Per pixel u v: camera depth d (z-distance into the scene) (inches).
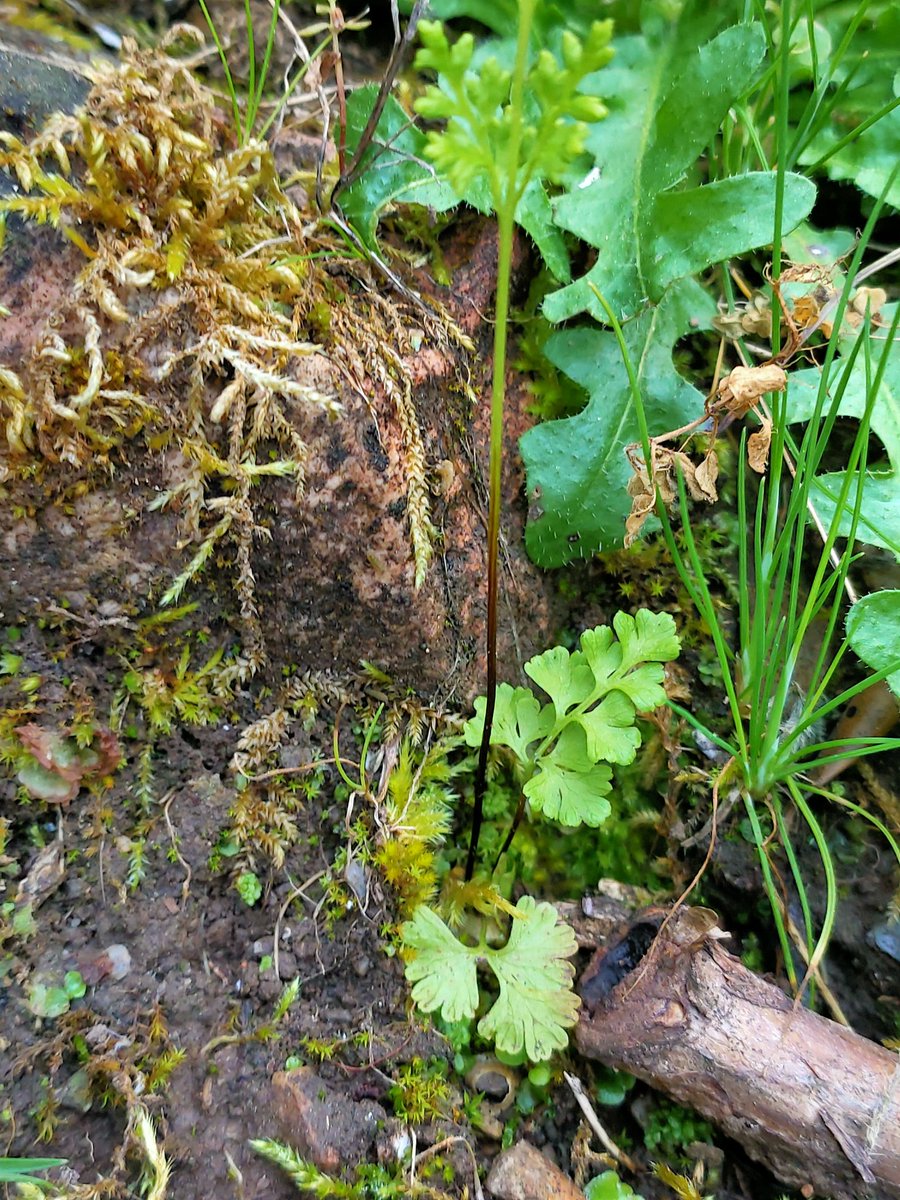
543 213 3.0
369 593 2.8
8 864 2.5
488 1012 2.8
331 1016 2.7
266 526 2.6
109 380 2.3
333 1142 2.4
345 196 2.8
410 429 2.7
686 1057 2.6
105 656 2.7
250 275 2.5
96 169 2.3
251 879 2.8
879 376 2.7
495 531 2.3
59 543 2.5
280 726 2.9
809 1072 2.5
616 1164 2.7
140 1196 2.3
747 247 2.8
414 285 3.0
